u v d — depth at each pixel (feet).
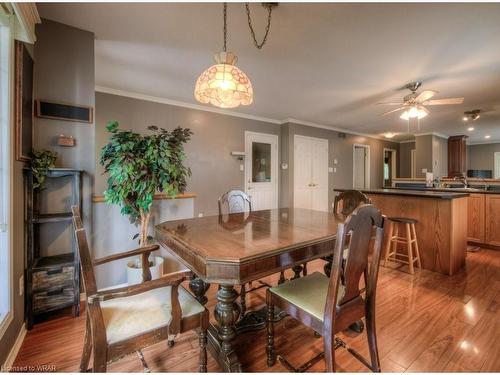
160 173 7.14
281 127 18.63
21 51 5.43
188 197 8.96
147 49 8.28
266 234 4.98
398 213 10.59
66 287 6.32
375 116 17.04
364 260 4.22
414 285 8.34
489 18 6.49
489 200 12.39
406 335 5.74
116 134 6.86
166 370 4.77
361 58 8.78
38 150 6.49
